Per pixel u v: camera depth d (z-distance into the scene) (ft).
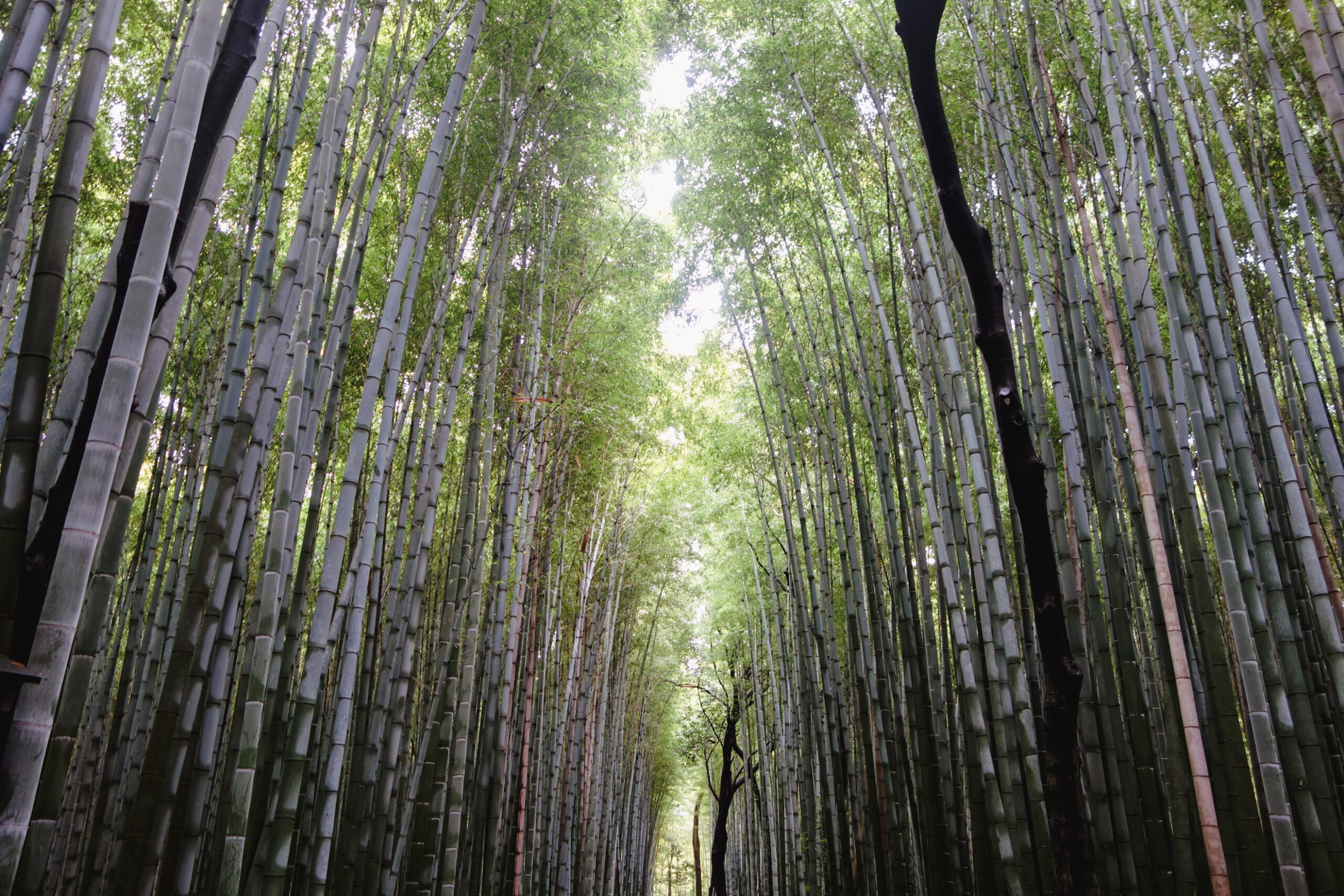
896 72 17.70
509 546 17.01
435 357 15.75
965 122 16.78
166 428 13.76
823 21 17.94
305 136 17.25
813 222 19.57
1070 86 16.20
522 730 18.74
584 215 21.33
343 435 19.45
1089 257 11.34
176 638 7.63
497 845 17.62
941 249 17.08
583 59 17.65
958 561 15.52
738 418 29.04
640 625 37.96
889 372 19.80
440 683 14.48
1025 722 11.68
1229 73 16.62
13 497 4.97
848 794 18.25
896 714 16.69
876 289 15.51
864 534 17.66
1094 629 11.93
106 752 11.15
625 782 38.34
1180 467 11.17
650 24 21.81
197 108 5.81
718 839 31.68
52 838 5.59
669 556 33.91
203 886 12.88
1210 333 11.84
